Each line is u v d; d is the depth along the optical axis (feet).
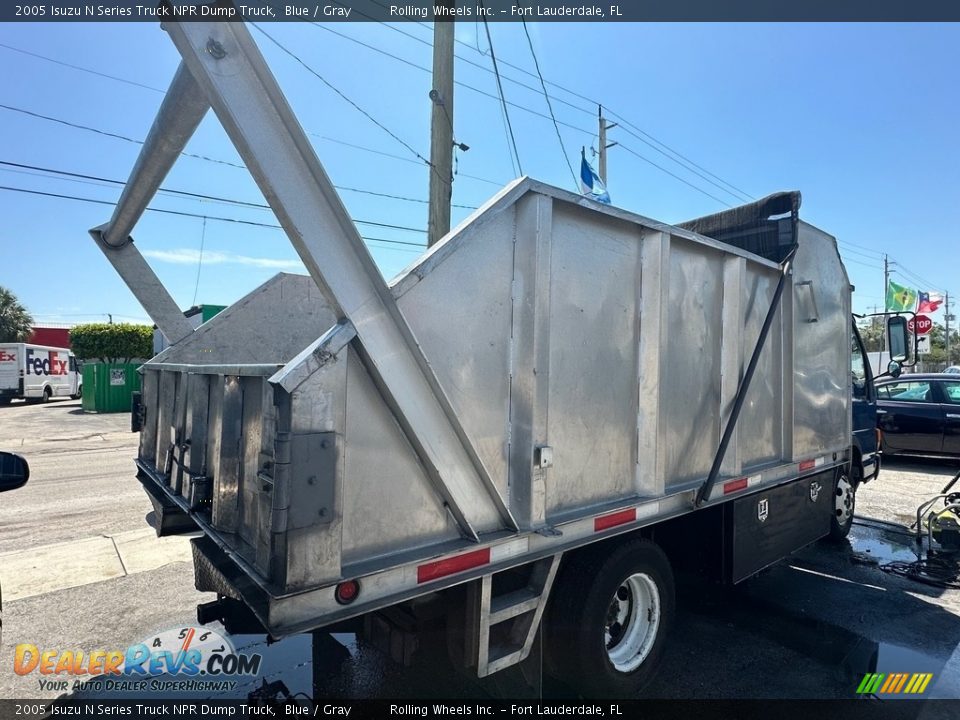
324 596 5.71
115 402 74.84
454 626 7.48
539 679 8.41
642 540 9.81
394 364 6.19
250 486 6.56
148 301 12.70
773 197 13.58
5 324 135.03
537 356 7.61
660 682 10.56
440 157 25.49
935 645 12.12
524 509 7.61
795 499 14.28
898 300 99.66
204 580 9.09
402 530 6.46
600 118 55.26
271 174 5.37
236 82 5.19
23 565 15.88
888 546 19.03
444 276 6.83
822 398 15.62
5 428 56.34
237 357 13.52
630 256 9.40
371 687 10.05
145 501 23.95
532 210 7.65
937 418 32.37
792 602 14.38
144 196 9.93
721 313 11.57
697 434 10.85
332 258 5.77
